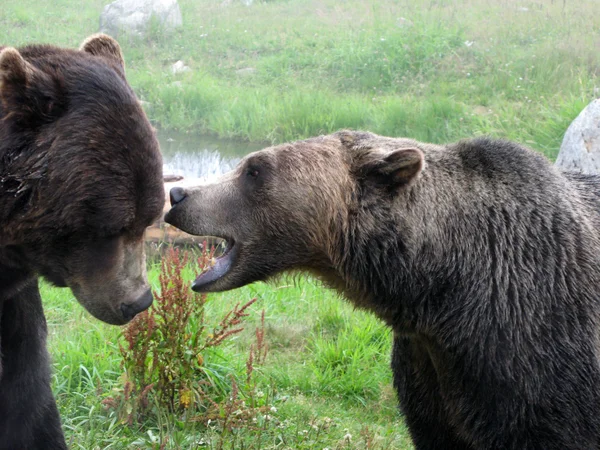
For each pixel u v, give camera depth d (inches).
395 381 70.9
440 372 64.6
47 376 64.9
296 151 65.0
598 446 61.9
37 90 55.0
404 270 63.3
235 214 65.2
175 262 79.6
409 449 78.0
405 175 62.4
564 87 199.0
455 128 190.1
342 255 64.6
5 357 62.2
